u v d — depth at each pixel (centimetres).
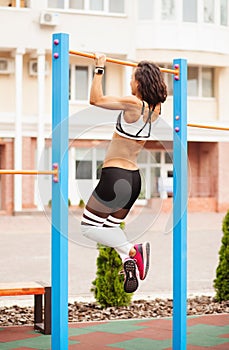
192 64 3212
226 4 3259
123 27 3064
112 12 3058
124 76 3139
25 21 2881
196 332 823
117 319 901
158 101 610
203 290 1164
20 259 1563
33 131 2981
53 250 604
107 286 965
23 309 964
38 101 2923
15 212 2828
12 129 2944
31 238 2014
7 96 2991
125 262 604
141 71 608
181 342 660
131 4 3077
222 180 3266
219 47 3238
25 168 2966
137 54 3120
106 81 3156
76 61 3073
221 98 3319
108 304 970
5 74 2989
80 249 1789
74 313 935
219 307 988
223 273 1021
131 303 1007
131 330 830
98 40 3028
